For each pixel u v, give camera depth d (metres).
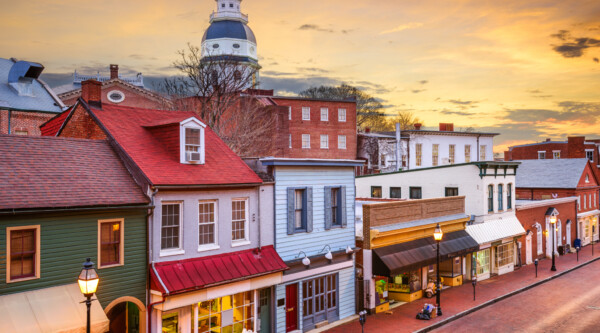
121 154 17.06
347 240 23.53
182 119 18.69
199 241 17.42
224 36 84.25
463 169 34.97
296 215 21.30
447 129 66.50
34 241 13.48
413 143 62.03
